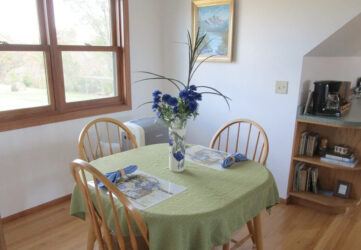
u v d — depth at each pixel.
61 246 2.08
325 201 2.54
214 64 2.94
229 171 1.64
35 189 2.48
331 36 2.27
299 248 2.10
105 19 2.84
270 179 1.56
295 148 2.60
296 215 2.54
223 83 2.92
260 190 1.45
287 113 2.56
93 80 2.83
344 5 2.15
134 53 3.05
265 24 2.54
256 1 2.55
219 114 3.02
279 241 2.17
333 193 2.67
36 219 2.40
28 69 2.36
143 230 1.14
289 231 2.30
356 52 3.09
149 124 2.71
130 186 1.44
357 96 3.47
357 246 2.13
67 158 2.65
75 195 1.54
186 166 1.70
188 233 1.18
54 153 2.55
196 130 3.25
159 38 3.28
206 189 1.42
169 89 3.39
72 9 2.56
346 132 2.56
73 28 2.59
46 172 2.53
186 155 1.88
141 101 3.24
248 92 2.77
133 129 2.63
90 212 1.36
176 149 1.57
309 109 2.56
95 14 2.74
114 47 2.92
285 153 2.65
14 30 2.24
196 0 2.88
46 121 2.43
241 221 1.35
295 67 2.45
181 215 1.18
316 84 2.44
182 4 3.04
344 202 2.52
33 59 2.37
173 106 1.48
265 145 1.90
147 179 1.52
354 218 2.50
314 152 2.66
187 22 3.04
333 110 2.42
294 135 2.55
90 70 2.79
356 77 3.64
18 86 2.32
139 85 3.18
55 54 2.47
